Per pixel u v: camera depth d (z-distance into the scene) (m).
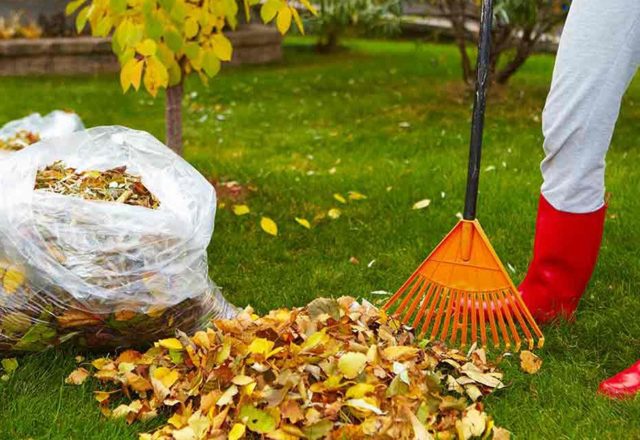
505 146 4.96
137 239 2.26
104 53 8.46
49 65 8.30
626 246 3.30
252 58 9.25
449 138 5.18
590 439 2.03
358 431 1.94
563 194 2.51
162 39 3.33
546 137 2.50
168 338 2.42
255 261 3.18
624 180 4.14
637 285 2.94
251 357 2.13
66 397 2.20
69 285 2.22
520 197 3.90
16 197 2.27
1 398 2.18
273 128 5.68
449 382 2.22
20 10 8.62
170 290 2.31
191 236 2.34
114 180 2.50
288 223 3.61
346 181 4.23
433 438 1.96
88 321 2.29
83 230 2.25
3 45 8.09
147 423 2.10
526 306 2.68
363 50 10.77
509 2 5.31
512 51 7.20
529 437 2.04
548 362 2.42
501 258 3.20
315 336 2.21
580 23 2.33
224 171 4.43
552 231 2.57
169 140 3.92
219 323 2.32
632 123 5.64
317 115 6.10
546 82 7.56
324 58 9.85
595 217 2.54
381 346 2.30
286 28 3.15
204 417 2.00
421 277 2.56
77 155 2.62
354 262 3.18
